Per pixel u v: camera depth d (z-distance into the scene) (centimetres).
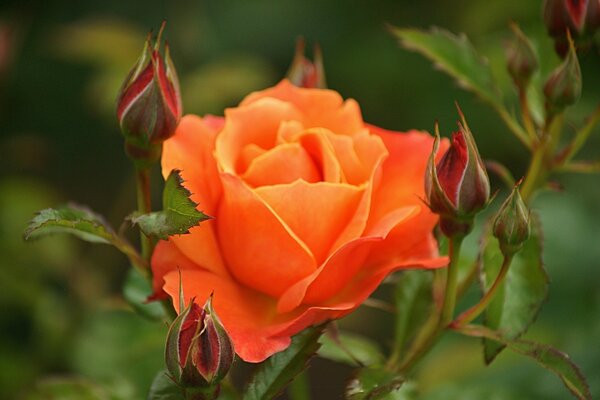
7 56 94
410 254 57
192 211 53
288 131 57
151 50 55
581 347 73
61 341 86
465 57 64
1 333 91
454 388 67
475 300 74
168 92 55
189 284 54
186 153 56
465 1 99
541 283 59
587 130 61
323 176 56
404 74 100
